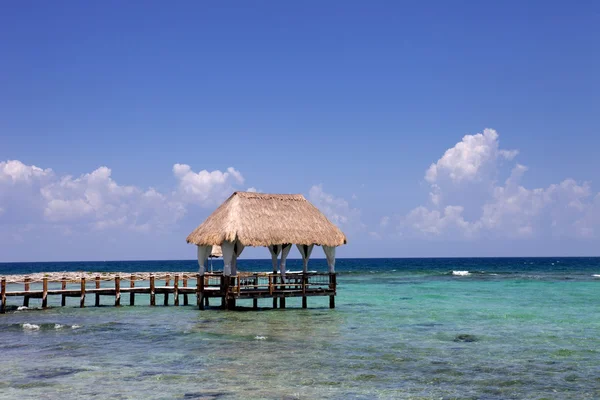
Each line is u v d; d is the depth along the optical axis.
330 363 18.39
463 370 17.47
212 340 22.69
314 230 32.41
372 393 14.83
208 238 31.03
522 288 57.56
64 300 35.62
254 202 32.06
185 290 35.59
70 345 21.69
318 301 42.03
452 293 50.75
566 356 19.62
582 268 123.25
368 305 38.19
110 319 29.33
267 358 19.16
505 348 21.08
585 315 31.91
